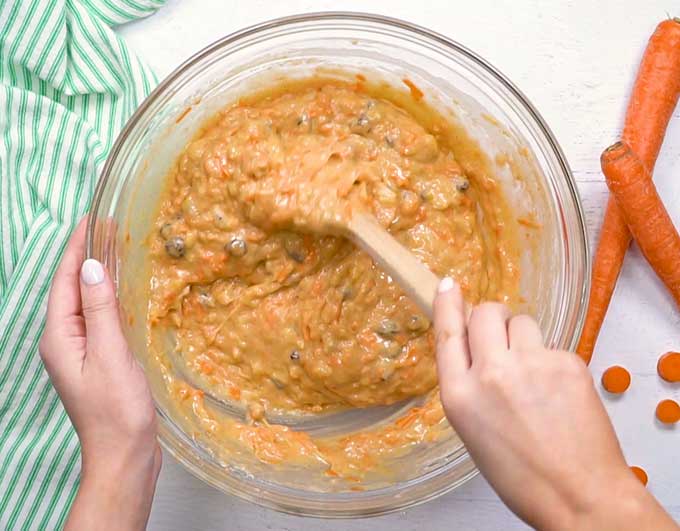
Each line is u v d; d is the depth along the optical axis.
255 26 0.59
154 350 0.63
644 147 0.65
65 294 0.58
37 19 0.64
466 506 0.67
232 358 0.63
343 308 0.61
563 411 0.46
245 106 0.64
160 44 0.66
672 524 0.45
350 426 0.64
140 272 0.63
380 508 0.60
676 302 0.66
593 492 0.45
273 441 0.63
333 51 0.62
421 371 0.61
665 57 0.64
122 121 0.66
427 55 0.62
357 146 0.61
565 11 0.66
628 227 0.65
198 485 0.67
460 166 0.63
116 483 0.56
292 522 0.67
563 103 0.66
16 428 0.65
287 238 0.61
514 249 0.64
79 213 0.65
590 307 0.65
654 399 0.67
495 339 0.47
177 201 0.62
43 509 0.65
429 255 0.61
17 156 0.65
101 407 0.56
